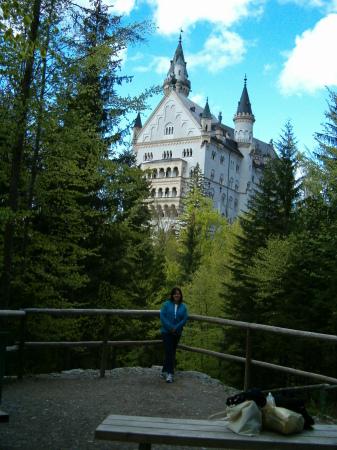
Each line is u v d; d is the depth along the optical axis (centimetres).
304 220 1936
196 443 360
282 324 1906
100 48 1019
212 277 2908
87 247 1645
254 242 2752
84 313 784
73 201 1195
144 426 382
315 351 1856
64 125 1029
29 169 1190
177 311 817
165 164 9319
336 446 360
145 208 2327
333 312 1655
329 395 1445
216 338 2534
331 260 1656
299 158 1614
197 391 749
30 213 984
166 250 5275
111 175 1330
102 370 818
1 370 496
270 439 363
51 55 932
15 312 708
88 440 502
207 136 9231
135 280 1917
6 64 844
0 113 901
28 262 1255
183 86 11981
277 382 2075
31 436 505
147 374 855
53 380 786
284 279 2072
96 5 1137
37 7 895
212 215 4994
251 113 10938
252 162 10762
